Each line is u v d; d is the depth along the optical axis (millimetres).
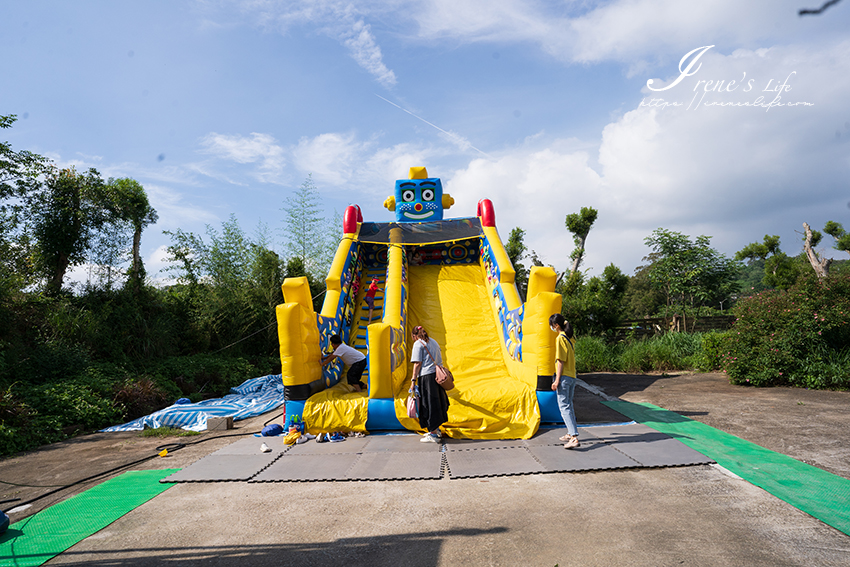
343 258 9922
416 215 11805
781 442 5488
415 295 10203
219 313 16109
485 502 4160
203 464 5609
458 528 3656
